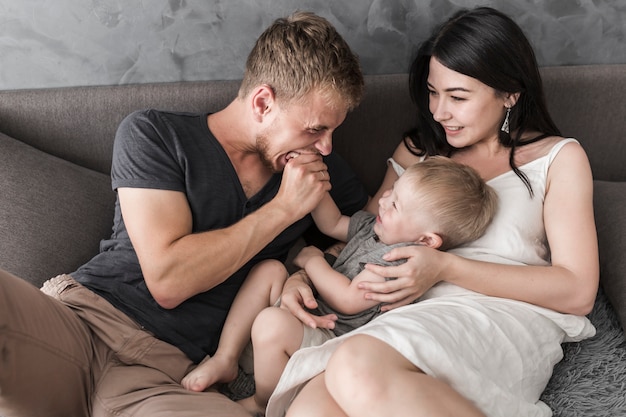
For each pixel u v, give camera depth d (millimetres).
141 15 1730
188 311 1386
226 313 1449
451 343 1187
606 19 1834
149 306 1357
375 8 1779
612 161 1866
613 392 1367
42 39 1742
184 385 1320
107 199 1678
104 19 1729
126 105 1737
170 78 1809
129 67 1788
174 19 1743
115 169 1373
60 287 1359
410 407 1062
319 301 1450
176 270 1294
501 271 1338
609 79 1794
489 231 1432
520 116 1528
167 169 1353
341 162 1690
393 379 1092
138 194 1324
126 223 1337
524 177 1466
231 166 1427
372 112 1786
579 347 1470
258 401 1360
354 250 1483
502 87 1458
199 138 1424
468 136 1510
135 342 1310
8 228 1510
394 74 1817
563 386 1390
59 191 1608
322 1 1762
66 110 1734
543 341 1334
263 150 1420
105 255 1424
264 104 1379
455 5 1792
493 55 1428
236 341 1396
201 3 1731
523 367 1275
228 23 1760
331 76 1335
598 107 1814
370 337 1161
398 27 1807
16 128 1746
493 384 1194
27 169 1616
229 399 1284
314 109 1354
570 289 1343
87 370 1283
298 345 1314
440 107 1502
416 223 1399
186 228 1352
